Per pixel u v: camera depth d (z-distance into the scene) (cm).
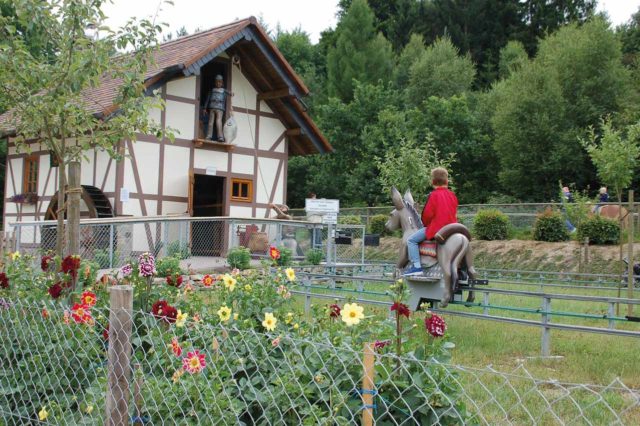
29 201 2194
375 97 4412
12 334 536
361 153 4256
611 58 3878
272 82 2238
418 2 6106
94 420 424
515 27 5597
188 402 401
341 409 353
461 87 4922
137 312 455
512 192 3972
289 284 549
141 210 1955
